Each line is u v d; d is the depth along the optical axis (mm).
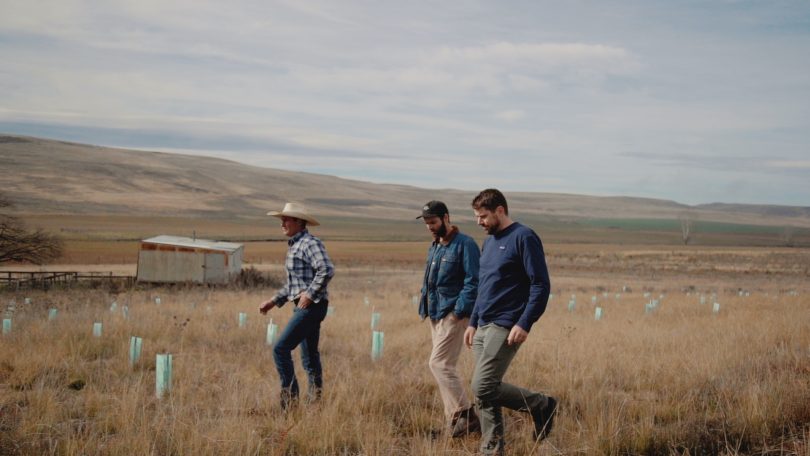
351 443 5559
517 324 5270
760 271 68500
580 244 167750
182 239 46469
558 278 54531
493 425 5461
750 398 6230
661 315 17781
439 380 6191
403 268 68000
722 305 21062
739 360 8781
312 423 5840
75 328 11641
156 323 12664
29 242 46375
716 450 5383
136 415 6086
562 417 6133
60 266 62875
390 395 7094
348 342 11500
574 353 9539
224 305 20438
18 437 5426
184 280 42375
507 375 7969
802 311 17484
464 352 9781
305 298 6875
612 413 5844
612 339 11734
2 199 46062
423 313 6504
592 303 23562
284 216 7129
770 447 5336
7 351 8961
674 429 5660
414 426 6094
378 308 20641
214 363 8820
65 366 8367
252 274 42781
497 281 5523
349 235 179250
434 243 6504
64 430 5703
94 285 37500
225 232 162000
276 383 7633
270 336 10750
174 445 5340
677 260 88875
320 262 6934
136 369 8547
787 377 7359
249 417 6258
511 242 5480
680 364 8641
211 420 5984
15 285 35188
